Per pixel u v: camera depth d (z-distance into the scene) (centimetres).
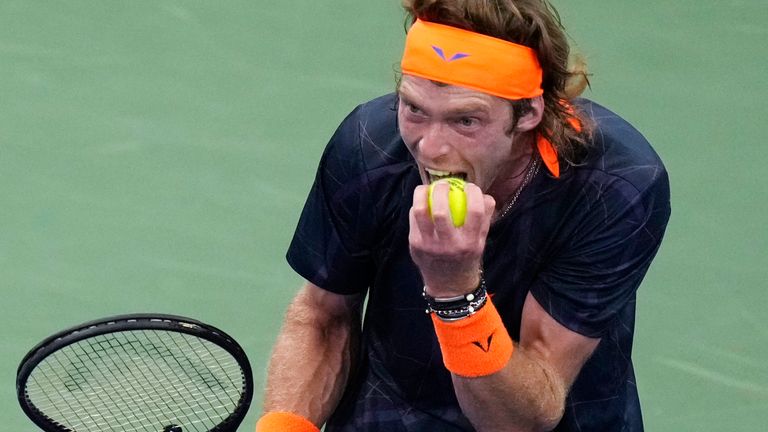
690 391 2264
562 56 1141
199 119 2797
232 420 1345
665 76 2845
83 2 3119
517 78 1100
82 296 2428
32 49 2991
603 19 2984
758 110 2761
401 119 1122
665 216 1218
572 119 1189
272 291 2431
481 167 1123
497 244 1227
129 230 2559
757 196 2572
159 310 2388
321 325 1405
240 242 2531
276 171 2675
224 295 2423
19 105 2842
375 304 1353
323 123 2773
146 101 2845
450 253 1072
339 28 3016
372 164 1257
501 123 1108
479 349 1148
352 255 1322
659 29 2961
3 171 2686
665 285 2422
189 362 1399
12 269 2489
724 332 2345
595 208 1192
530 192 1202
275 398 1388
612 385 1349
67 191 2644
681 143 2684
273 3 3097
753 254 2461
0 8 3105
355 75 2886
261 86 2869
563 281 1221
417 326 1323
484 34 1091
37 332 2367
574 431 1348
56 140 2755
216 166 2688
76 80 2905
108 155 2720
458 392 1195
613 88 2808
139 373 1534
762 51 2911
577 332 1225
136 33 3028
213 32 3020
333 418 1433
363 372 1421
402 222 1265
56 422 1338
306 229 1343
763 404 2239
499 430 1223
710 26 2975
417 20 1125
